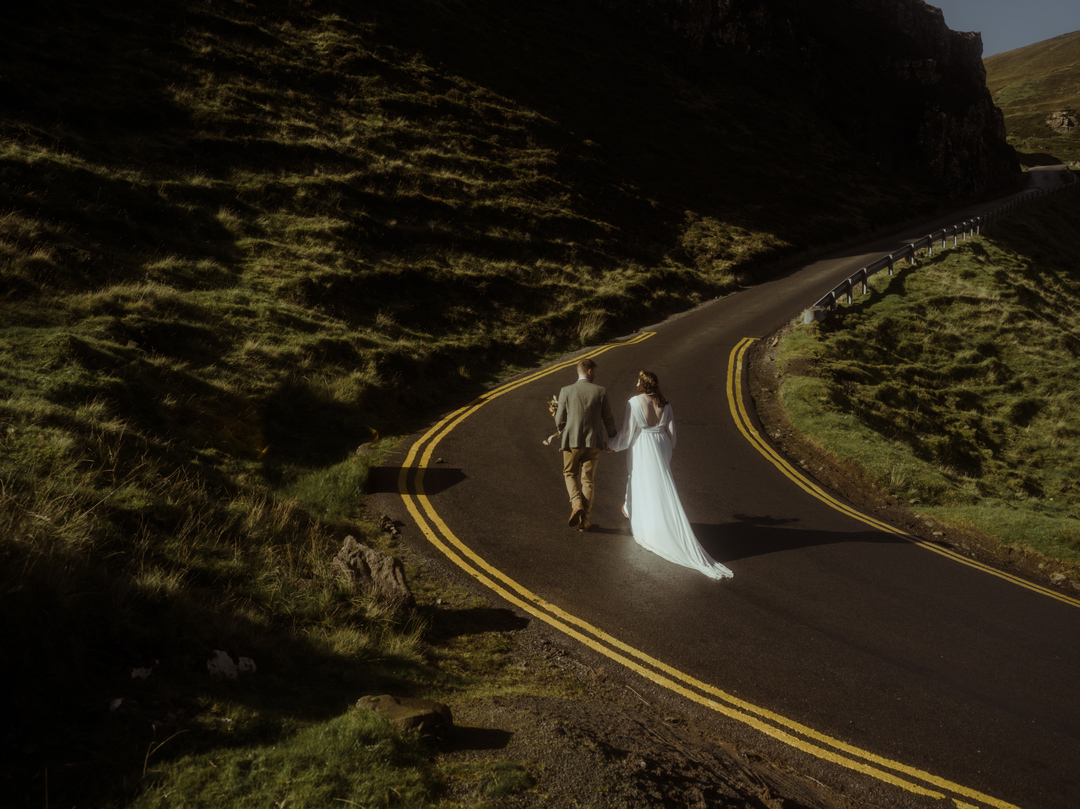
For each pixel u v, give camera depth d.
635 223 29.03
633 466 7.39
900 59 72.31
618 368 16.17
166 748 2.87
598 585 6.51
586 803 2.95
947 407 17.70
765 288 26.98
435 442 10.70
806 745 4.38
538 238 23.67
